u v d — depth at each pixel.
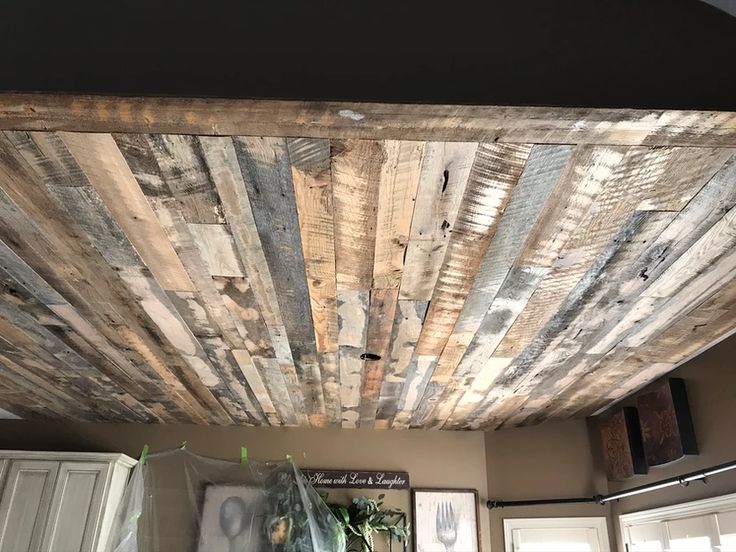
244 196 1.48
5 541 3.39
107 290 2.04
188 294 2.04
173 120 1.19
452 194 1.45
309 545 2.86
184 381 3.07
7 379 3.11
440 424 4.02
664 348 2.55
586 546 3.62
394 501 4.00
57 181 1.44
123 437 4.07
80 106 1.15
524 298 2.04
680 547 2.79
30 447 3.99
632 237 1.65
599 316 2.20
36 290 2.05
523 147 1.26
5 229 1.68
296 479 3.04
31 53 1.13
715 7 1.20
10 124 1.22
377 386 3.11
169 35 1.15
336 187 1.42
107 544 2.64
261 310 2.16
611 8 1.21
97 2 1.17
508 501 3.91
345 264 1.80
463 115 1.15
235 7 1.17
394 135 1.22
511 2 1.20
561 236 1.64
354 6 1.18
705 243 1.69
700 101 1.14
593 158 1.31
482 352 2.58
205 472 2.93
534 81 1.14
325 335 2.38
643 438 3.09
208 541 2.75
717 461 2.50
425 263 1.79
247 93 1.11
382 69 1.13
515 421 3.93
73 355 2.72
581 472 3.79
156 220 1.60
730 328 2.34
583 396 3.33
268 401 3.44
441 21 1.17
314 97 1.11
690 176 1.38
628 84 1.15
